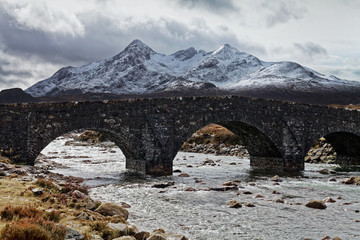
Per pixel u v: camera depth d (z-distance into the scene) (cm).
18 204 1368
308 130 4059
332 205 2138
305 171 3938
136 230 1330
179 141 3381
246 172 3784
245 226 1666
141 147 3262
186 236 1493
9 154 2719
